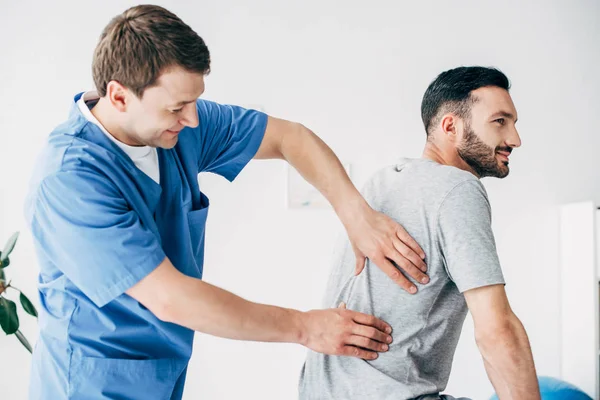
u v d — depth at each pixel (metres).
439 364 1.14
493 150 1.25
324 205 2.85
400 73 2.91
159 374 1.22
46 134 2.72
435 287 1.11
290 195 2.83
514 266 2.98
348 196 1.30
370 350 1.11
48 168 1.09
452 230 1.07
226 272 2.81
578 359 2.85
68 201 1.05
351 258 1.26
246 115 1.45
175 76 1.03
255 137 1.44
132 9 1.06
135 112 1.08
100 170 1.11
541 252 2.99
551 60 3.03
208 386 2.79
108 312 1.16
